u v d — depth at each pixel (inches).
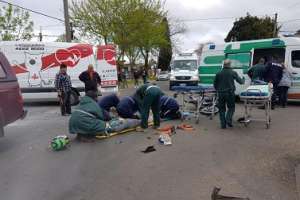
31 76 696.4
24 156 315.3
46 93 698.8
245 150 324.8
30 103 739.4
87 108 375.2
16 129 447.2
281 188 231.5
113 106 486.9
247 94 426.9
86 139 371.2
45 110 637.9
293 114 534.6
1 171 272.2
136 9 1508.4
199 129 426.3
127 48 1601.9
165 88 1227.9
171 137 382.9
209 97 511.5
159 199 215.3
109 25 1455.5
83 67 720.3
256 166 277.3
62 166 283.9
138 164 286.8
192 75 1095.0
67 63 708.7
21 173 267.0
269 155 307.0
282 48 650.8
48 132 423.8
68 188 235.5
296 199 213.9
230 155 309.0
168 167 277.6
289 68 637.3
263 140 363.6
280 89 611.2
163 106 489.1
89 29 1451.8
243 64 702.5
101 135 380.2
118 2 1449.3
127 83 1681.8
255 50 686.5
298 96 631.8
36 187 237.5
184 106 563.5
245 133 399.9
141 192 227.1
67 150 334.3
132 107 467.5
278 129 420.5
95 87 560.1
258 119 462.9
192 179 249.8
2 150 338.3
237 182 242.8
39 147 347.3
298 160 291.3
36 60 697.6
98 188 235.0
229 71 425.4
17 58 692.7
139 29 1555.1
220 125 450.6
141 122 424.5
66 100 568.1
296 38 637.3
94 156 312.3
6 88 346.9
